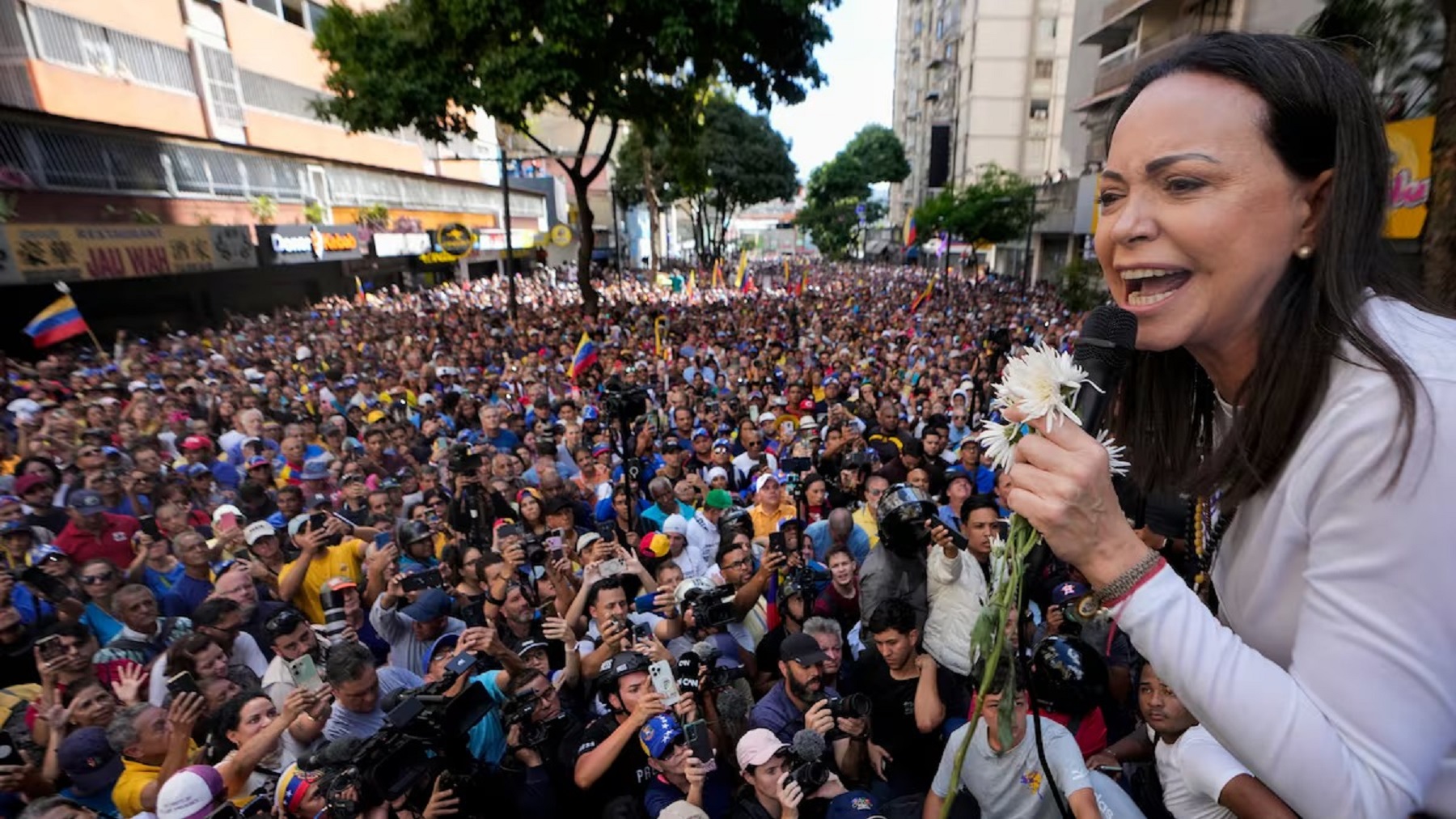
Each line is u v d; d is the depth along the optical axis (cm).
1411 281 98
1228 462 101
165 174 2175
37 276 1611
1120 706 419
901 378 1471
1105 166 106
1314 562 90
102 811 374
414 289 3650
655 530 711
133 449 872
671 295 3747
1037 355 99
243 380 1408
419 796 319
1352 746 80
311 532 601
